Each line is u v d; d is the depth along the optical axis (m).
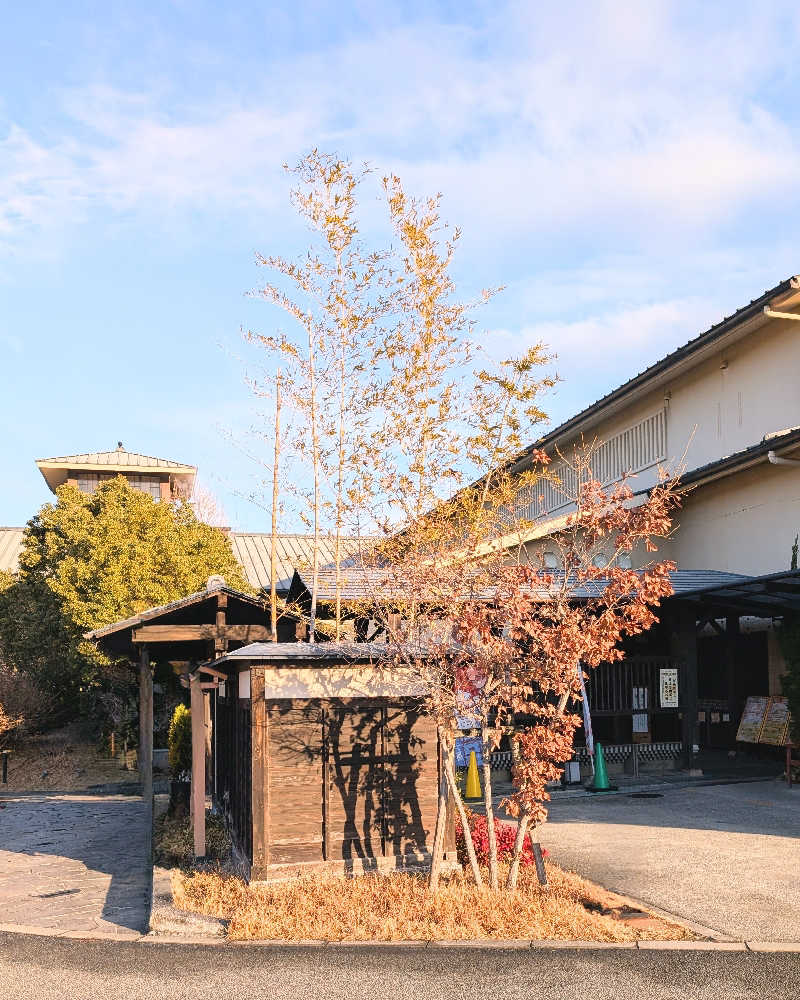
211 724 16.02
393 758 9.89
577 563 9.34
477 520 10.86
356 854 9.63
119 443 38.78
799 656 16.06
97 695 23.92
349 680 9.80
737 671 19.61
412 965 7.02
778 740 16.86
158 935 8.12
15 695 23.69
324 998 6.42
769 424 19.11
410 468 11.17
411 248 12.62
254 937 7.84
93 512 26.03
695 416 21.70
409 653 9.44
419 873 9.54
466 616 8.73
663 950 7.23
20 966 7.36
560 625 8.80
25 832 14.34
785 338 18.70
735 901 8.59
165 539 23.58
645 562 23.31
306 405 14.71
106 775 21.48
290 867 9.38
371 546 11.63
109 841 13.37
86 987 6.80
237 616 15.41
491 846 8.84
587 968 6.87
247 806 9.96
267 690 9.53
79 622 22.36
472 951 7.31
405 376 12.09
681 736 18.42
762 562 18.95
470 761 14.95
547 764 8.63
